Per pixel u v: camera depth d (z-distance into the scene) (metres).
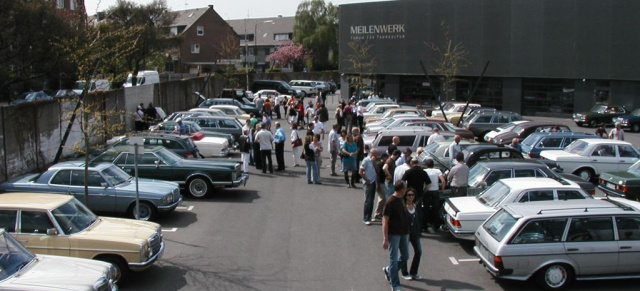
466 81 48.53
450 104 38.53
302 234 13.86
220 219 15.23
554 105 44.75
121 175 15.22
